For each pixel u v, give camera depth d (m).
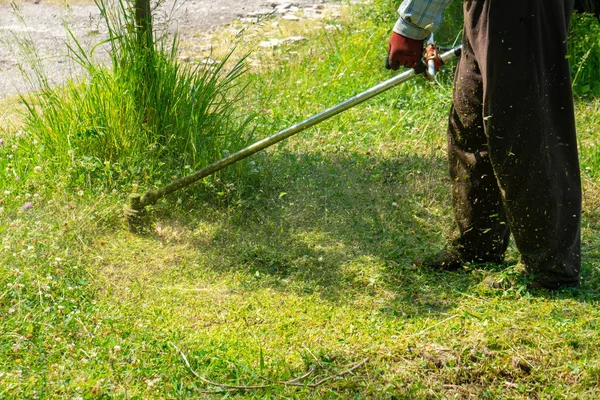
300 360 3.48
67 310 3.81
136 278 4.22
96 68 5.41
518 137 3.56
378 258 4.45
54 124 5.34
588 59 6.99
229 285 4.17
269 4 11.00
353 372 3.38
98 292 4.06
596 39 6.99
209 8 10.84
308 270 4.30
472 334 3.62
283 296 4.06
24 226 4.47
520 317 3.75
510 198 3.72
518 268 4.04
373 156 5.82
